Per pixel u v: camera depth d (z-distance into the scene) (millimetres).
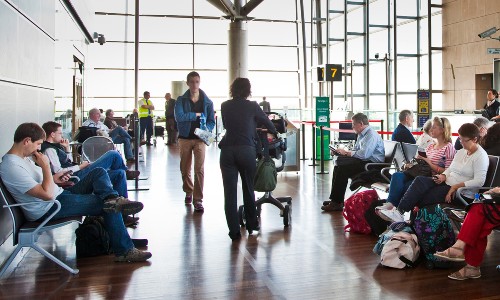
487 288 3969
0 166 4207
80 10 12961
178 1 21641
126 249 4699
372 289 3969
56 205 4469
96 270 4484
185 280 4207
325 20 21969
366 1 18859
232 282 4148
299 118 18734
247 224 5602
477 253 4141
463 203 4863
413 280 4164
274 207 7098
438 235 4430
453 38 16438
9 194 4219
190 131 7008
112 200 4559
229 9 17484
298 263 4625
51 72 8062
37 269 4531
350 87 19734
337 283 4105
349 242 5301
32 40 6504
